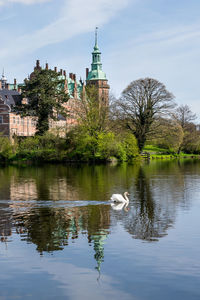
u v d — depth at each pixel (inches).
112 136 3144.7
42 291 542.3
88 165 2910.9
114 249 701.3
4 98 4131.4
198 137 4306.1
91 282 567.5
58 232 818.2
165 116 3356.3
